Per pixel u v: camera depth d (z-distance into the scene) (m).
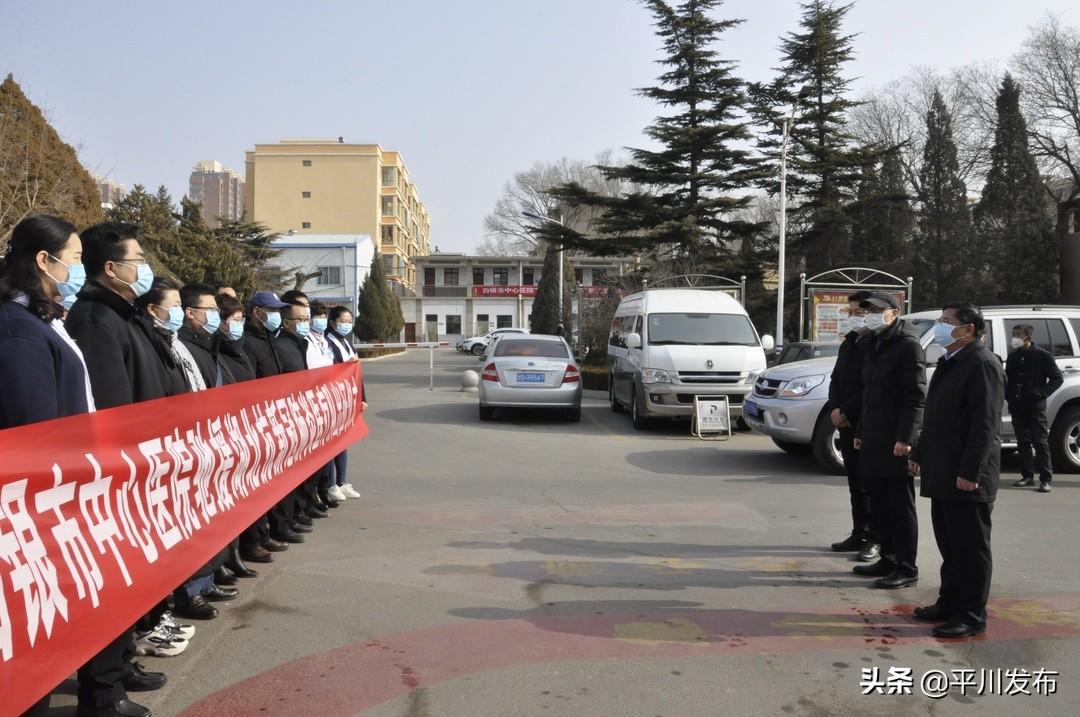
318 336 7.90
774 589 5.48
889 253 38.03
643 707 3.73
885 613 5.04
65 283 3.43
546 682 3.98
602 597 5.27
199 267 32.34
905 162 43.56
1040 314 10.42
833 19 33.66
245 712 3.67
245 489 5.32
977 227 40.41
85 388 3.50
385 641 4.51
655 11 28.31
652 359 13.62
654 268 29.25
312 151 77.94
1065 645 4.53
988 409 4.64
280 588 5.41
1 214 13.00
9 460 2.86
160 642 4.29
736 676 4.08
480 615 4.92
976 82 41.44
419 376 28.64
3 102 14.71
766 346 14.09
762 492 8.74
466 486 9.00
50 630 3.00
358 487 8.91
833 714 3.69
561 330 32.03
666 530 7.06
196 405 4.56
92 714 3.47
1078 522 7.50
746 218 49.88
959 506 4.71
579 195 27.97
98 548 3.37
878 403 5.66
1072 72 37.53
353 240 62.28
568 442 12.58
